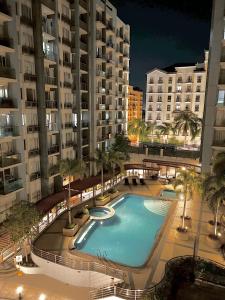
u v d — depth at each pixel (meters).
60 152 37.69
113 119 54.81
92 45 43.53
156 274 21.45
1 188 28.06
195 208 34.59
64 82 38.28
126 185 44.91
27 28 30.45
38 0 30.56
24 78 30.39
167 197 39.28
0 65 27.88
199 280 16.33
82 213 31.89
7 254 25.34
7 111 28.20
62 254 24.61
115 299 18.81
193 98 75.38
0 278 22.41
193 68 74.25
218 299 14.88
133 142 74.56
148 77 79.62
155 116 80.81
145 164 51.84
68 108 39.53
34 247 24.52
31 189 33.19
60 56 36.50
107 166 38.19
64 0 36.84
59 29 35.72
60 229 29.20
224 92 33.25
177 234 26.91
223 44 32.06
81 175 30.38
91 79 44.53
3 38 27.92
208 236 26.11
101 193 38.09
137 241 27.97
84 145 44.44
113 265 23.09
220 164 22.20
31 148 33.06
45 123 33.56
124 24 57.75
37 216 24.22
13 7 27.14
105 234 29.39
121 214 34.69
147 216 34.16
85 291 21.28
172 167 49.50
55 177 36.78
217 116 34.25
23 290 21.06
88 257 24.38
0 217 28.64
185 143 68.00
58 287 21.66
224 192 21.72
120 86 59.34
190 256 19.11
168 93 78.00
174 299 14.98
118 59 55.94
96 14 44.38
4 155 29.06
